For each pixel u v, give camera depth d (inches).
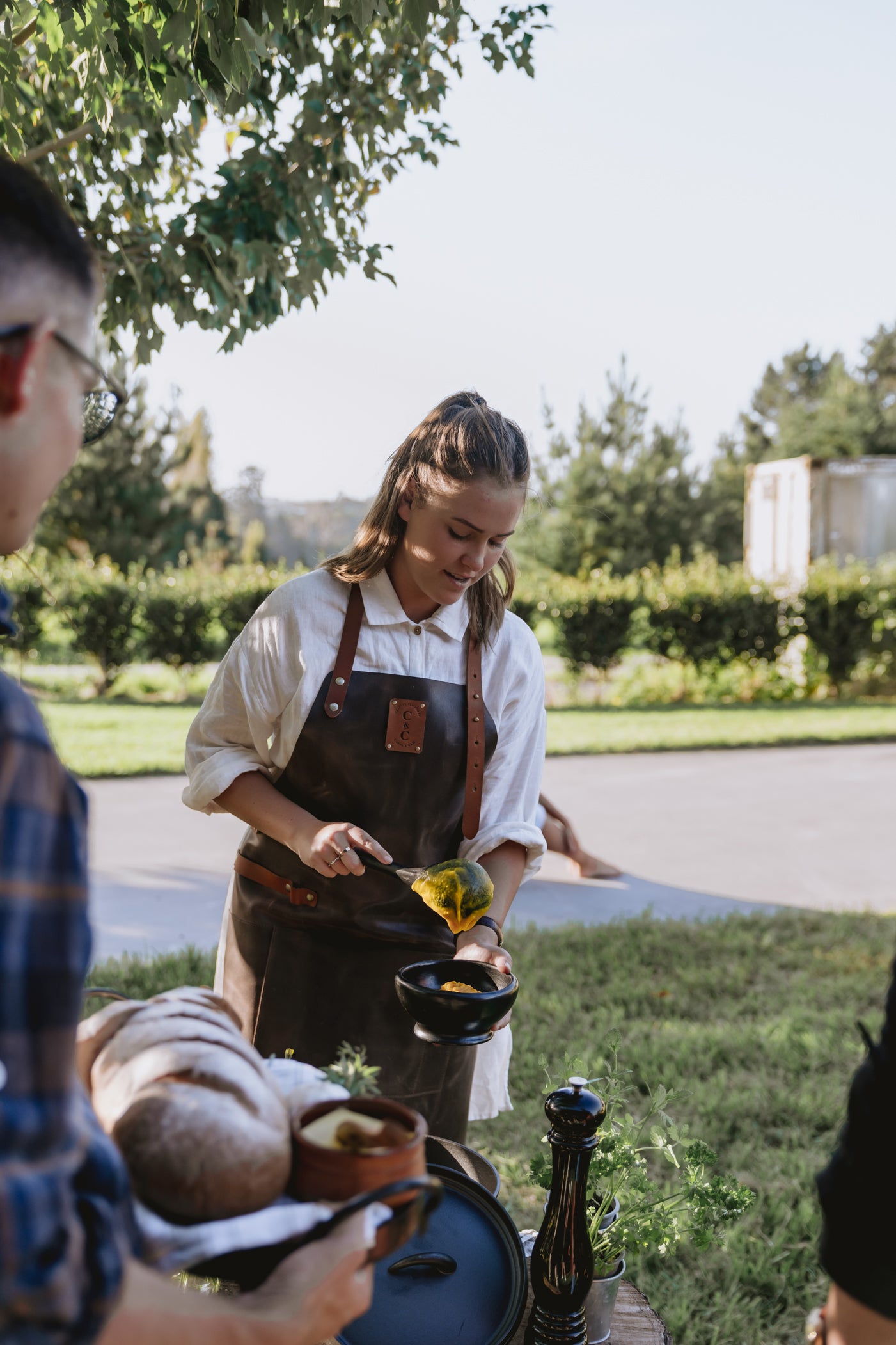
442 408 84.4
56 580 574.9
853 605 609.9
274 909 88.3
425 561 83.5
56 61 135.4
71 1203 30.6
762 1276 116.6
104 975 187.6
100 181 154.6
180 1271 37.5
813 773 410.9
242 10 102.9
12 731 31.0
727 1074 162.4
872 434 1390.3
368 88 157.0
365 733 86.8
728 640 605.3
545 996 187.6
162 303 154.3
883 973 205.6
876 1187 41.1
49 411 34.1
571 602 592.1
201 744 91.0
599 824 327.6
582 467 965.2
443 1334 58.1
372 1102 44.5
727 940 220.1
